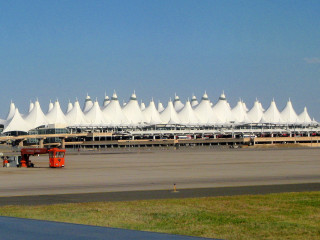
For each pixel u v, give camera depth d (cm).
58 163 7056
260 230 1988
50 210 2591
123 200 3053
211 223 2156
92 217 2338
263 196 3192
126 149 18125
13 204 2884
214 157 10094
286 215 2373
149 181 4634
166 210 2562
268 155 10756
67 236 860
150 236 866
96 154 12838
